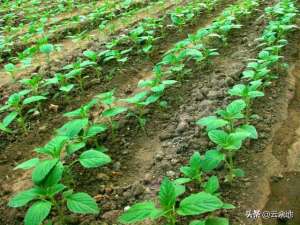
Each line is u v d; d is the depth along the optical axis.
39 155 0.96
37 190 0.65
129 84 1.24
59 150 0.72
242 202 0.71
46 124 1.08
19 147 1.00
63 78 1.20
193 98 1.07
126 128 0.99
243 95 0.88
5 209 0.78
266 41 1.29
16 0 2.62
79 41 1.69
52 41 1.76
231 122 0.82
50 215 0.74
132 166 0.86
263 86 1.04
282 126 0.92
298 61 1.23
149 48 1.33
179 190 0.64
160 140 0.92
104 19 1.95
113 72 1.32
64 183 0.81
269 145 0.85
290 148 0.84
